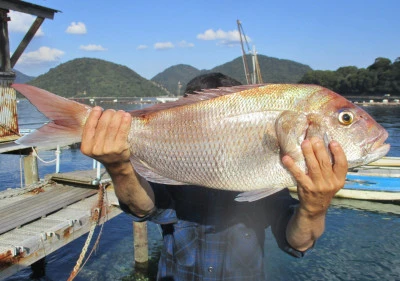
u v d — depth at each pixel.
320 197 1.78
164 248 2.45
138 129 2.38
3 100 9.21
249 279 2.24
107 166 2.02
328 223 9.85
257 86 2.27
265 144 2.17
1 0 8.38
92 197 7.46
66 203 6.82
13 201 7.23
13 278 7.05
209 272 2.23
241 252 2.24
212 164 2.25
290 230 2.03
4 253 4.81
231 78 2.63
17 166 17.56
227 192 2.31
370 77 81.94
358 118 2.17
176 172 2.33
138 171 2.36
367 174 12.34
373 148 2.19
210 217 2.27
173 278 2.33
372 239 8.73
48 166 17.59
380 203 11.61
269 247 8.01
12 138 9.51
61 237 5.71
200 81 2.59
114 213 7.11
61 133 2.18
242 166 2.21
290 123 2.11
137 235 7.49
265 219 2.34
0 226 5.60
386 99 74.12
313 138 1.76
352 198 11.90
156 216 2.31
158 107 2.41
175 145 2.31
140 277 7.11
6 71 9.28
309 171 1.76
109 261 7.75
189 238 2.30
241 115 2.21
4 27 9.22
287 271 7.06
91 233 4.27
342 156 1.72
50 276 7.11
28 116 49.06
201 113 2.29
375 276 6.98
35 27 9.49
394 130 32.53
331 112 2.14
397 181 11.86
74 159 19.30
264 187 2.17
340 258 7.70
